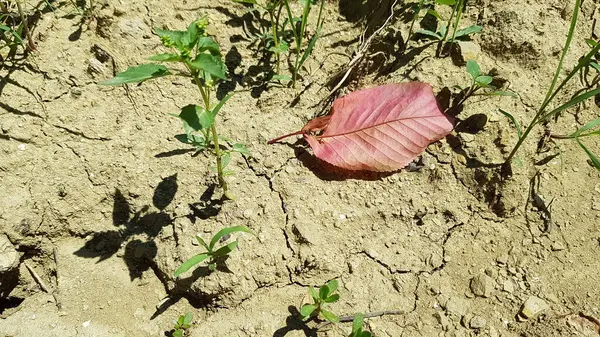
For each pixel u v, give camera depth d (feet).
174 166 0.71
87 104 0.73
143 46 0.77
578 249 0.65
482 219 0.69
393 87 0.72
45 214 0.68
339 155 0.70
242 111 0.76
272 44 0.81
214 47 0.56
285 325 0.62
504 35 0.76
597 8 0.79
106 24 0.77
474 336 0.61
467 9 0.81
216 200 0.69
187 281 0.63
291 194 0.69
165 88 0.76
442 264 0.66
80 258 0.68
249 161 0.72
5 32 0.75
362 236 0.67
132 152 0.72
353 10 0.85
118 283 0.66
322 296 0.59
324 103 0.78
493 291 0.63
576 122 0.73
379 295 0.64
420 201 0.69
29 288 0.67
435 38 0.78
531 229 0.67
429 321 0.62
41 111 0.72
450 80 0.75
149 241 0.68
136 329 0.63
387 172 0.71
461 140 0.72
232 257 0.64
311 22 0.84
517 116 0.72
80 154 0.71
